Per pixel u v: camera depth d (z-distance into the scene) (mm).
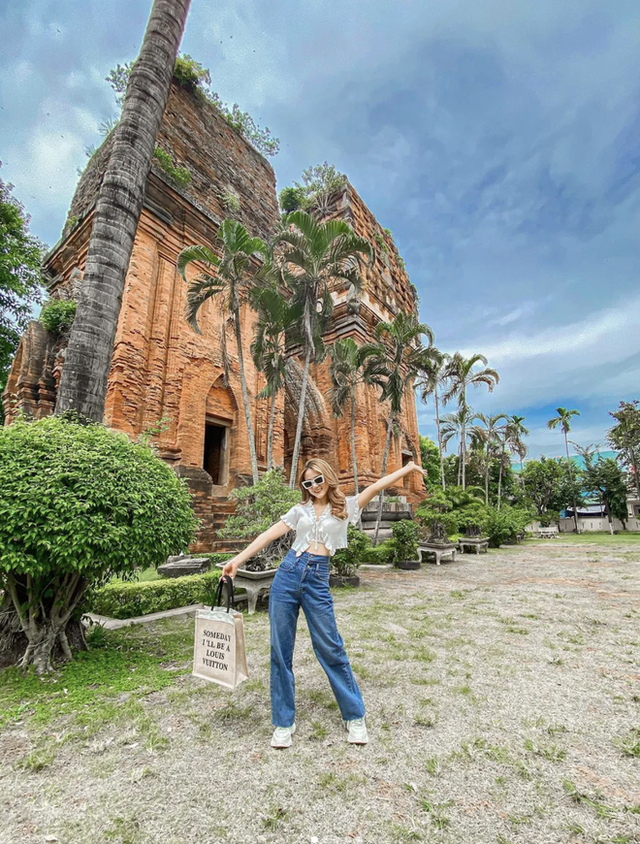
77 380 4656
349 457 17672
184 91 15242
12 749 2227
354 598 6527
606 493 35875
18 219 14438
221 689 2971
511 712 2559
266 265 9523
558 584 7723
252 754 2113
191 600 6039
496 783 1853
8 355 15359
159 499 3812
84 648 3891
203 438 11938
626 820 1604
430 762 2004
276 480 7500
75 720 2531
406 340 13312
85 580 3783
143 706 2707
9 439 3477
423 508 12492
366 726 2385
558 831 1553
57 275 14094
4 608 3674
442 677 3141
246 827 1592
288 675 2279
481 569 10328
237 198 15836
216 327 13055
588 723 2416
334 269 9930
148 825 1611
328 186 21375
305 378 9461
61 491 3223
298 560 2365
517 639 4164
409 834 1539
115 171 5590
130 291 10805
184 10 7125
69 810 1712
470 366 23500
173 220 12461
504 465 34719
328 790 1810
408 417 22453
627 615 5145
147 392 10828
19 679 3193
